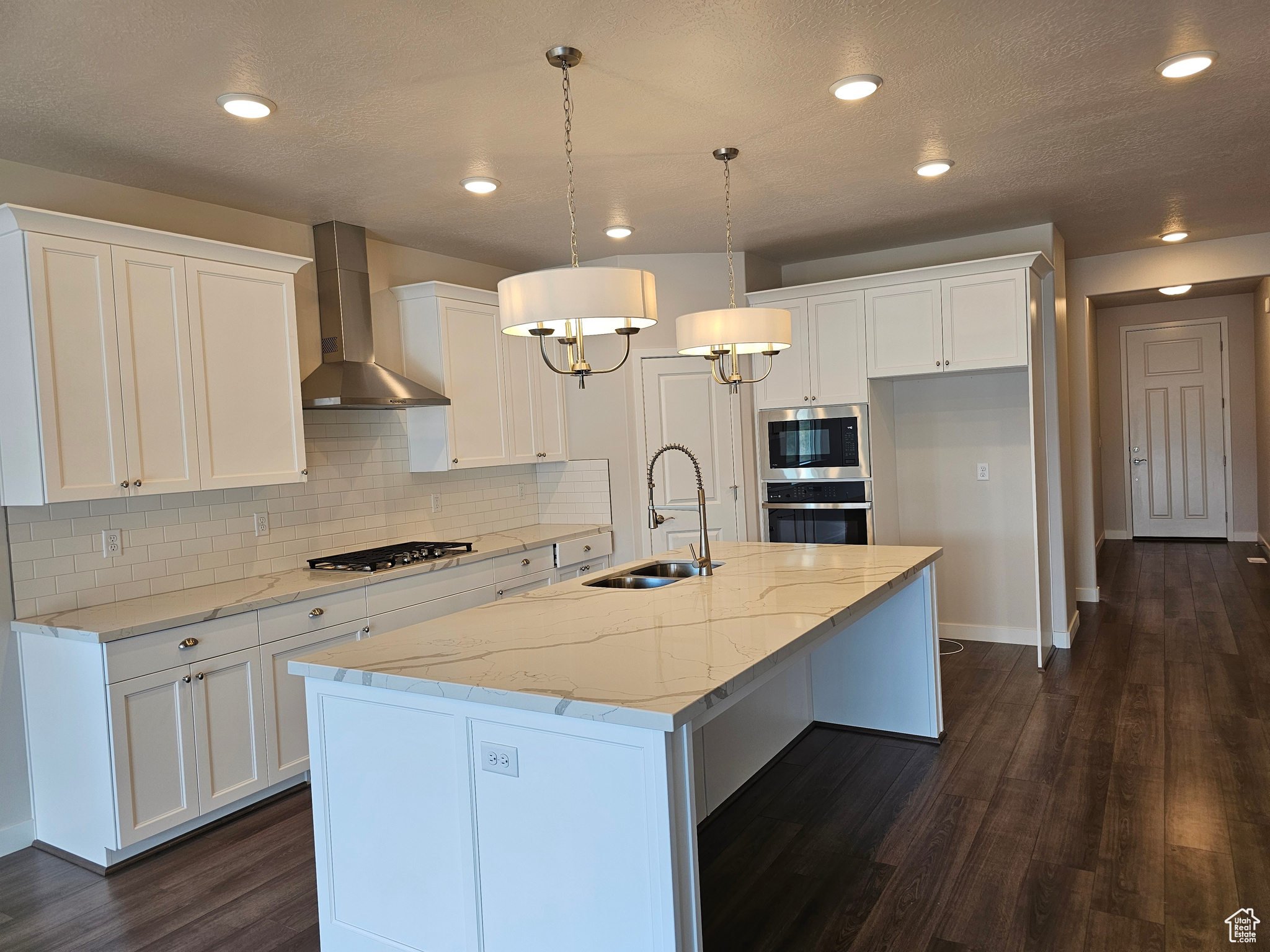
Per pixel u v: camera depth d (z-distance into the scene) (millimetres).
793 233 4836
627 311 2096
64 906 2621
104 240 2980
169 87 2498
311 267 4145
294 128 2861
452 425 4559
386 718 2129
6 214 2746
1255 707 3865
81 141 2891
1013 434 5141
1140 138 3389
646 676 1937
